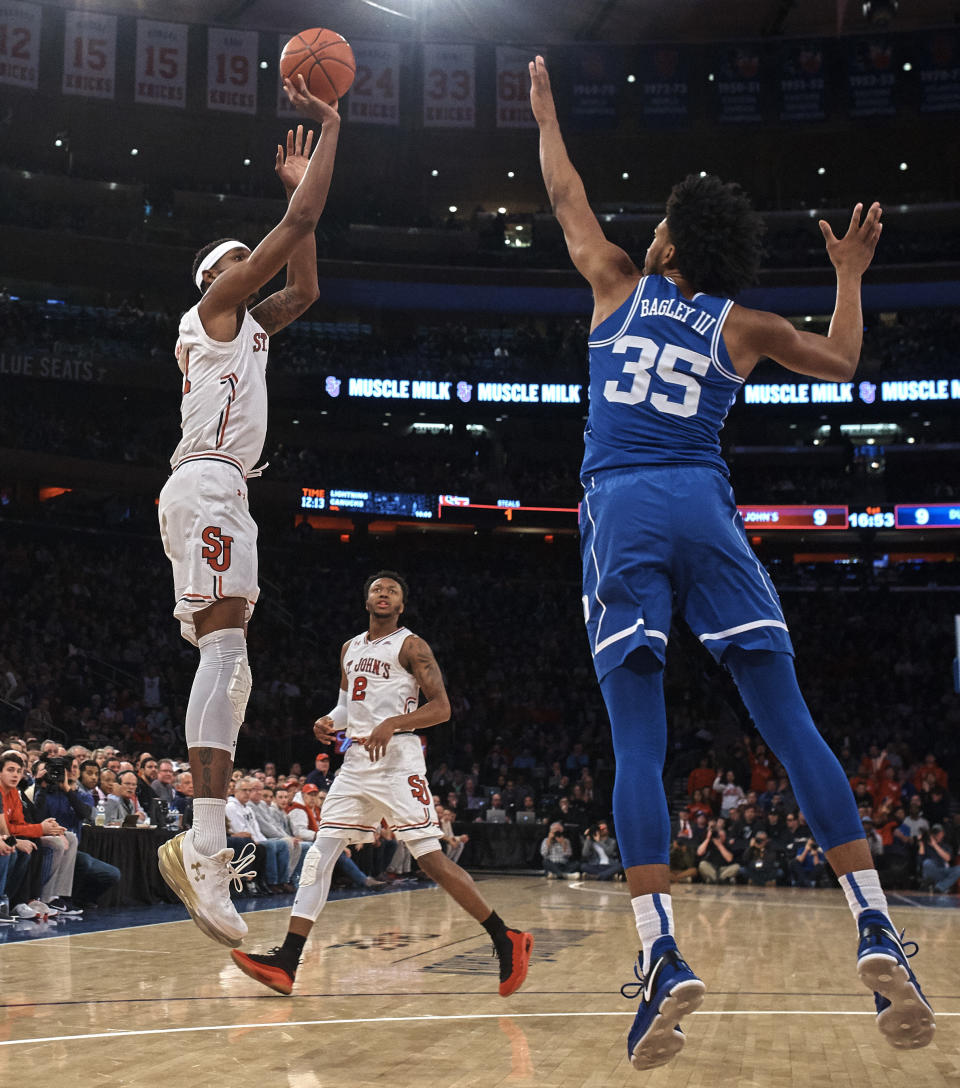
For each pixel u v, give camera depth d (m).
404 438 31.34
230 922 3.12
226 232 30.28
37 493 28.25
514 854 18.84
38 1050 3.43
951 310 30.73
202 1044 3.58
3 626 22.59
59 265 28.30
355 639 5.69
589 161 31.61
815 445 30.89
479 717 25.97
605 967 6.10
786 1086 3.04
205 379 3.44
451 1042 3.71
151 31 27.98
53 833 8.88
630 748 2.63
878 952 2.42
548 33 31.19
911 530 29.66
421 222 32.41
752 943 7.86
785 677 2.70
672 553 2.72
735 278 2.89
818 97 29.69
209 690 3.26
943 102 29.22
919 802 16.39
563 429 31.78
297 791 13.52
